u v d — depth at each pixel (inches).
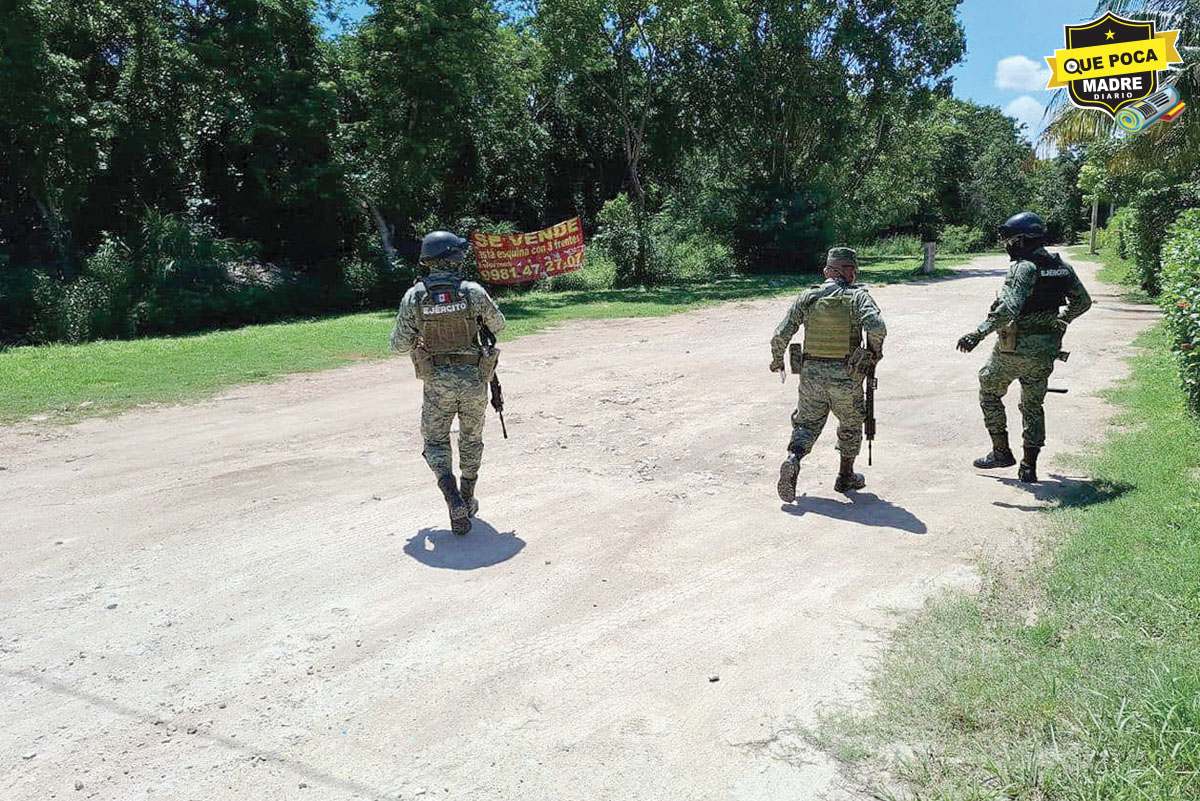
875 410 323.6
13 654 147.7
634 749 118.0
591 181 1325.0
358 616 160.7
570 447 283.9
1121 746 107.4
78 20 873.5
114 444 304.8
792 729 120.9
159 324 810.2
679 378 402.3
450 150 1000.9
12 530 212.4
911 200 1819.6
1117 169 634.8
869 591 165.6
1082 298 225.6
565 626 155.3
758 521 208.5
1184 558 159.8
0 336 756.0
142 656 146.6
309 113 906.1
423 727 124.5
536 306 800.9
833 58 1194.0
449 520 214.1
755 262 1274.6
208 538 203.6
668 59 1147.3
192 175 983.0
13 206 868.0
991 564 174.9
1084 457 249.0
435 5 903.1
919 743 115.0
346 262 992.9
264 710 129.6
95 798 109.5
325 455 281.9
